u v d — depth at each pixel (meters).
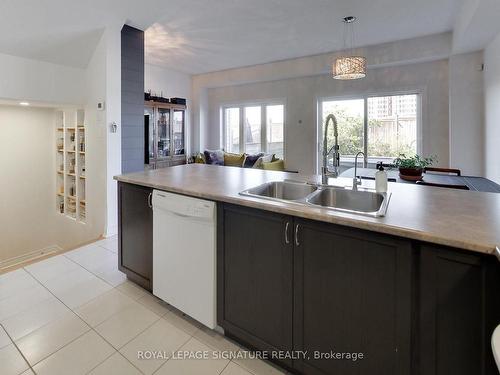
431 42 4.26
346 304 1.26
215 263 1.69
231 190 1.76
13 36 2.95
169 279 1.94
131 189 2.20
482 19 3.00
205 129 7.06
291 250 1.39
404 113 4.99
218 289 1.70
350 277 1.24
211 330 1.83
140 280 2.20
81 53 3.46
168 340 1.73
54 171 4.84
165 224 1.92
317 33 4.17
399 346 1.14
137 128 3.79
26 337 1.73
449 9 3.45
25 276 2.46
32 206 4.66
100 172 3.53
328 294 1.30
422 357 1.10
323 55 5.15
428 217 1.24
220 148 7.03
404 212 1.32
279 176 2.34
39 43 3.13
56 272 2.54
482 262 0.98
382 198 1.66
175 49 4.89
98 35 3.33
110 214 3.49
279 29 4.00
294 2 3.26
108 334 1.77
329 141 5.70
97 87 3.48
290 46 4.72
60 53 3.35
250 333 1.58
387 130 5.14
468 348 1.02
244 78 6.07
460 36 3.53
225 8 3.38
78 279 2.42
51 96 3.46
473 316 1.00
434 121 4.67
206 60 5.55
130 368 1.52
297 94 5.86
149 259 2.11
